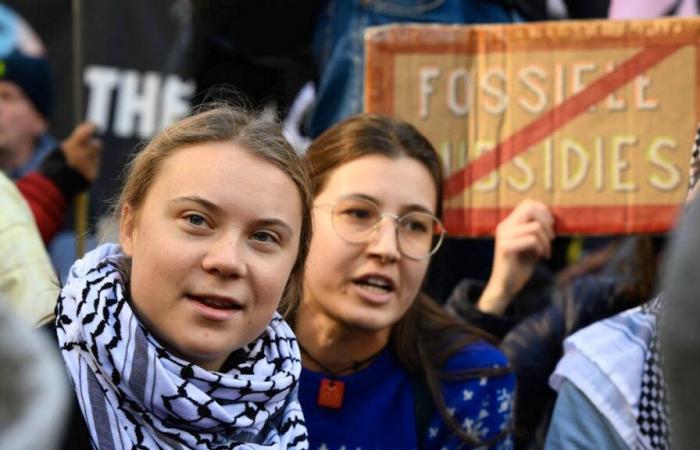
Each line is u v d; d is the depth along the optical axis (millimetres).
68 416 1908
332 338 2846
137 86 5664
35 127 4711
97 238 2438
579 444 2727
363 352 2877
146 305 1983
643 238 3477
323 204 2850
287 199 2033
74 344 1976
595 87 3400
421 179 2887
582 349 2801
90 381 1944
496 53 3449
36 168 4109
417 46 3453
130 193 2070
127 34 5688
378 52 3449
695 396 869
